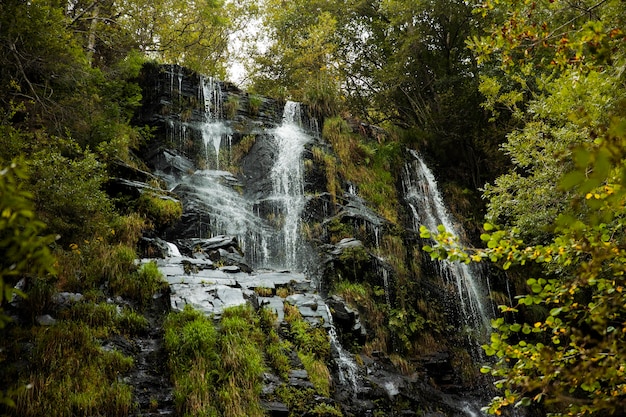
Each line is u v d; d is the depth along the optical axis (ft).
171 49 73.97
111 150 41.91
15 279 27.45
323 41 75.10
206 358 26.55
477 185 73.00
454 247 15.20
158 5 68.74
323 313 35.58
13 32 34.06
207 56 80.89
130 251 34.09
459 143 75.61
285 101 68.03
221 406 24.30
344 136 65.72
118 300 30.40
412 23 75.66
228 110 62.75
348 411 30.07
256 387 25.90
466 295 56.18
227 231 47.19
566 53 18.84
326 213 54.80
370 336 42.57
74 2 56.34
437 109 76.59
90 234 31.71
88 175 31.60
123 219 37.37
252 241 48.52
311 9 84.48
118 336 27.61
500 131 65.21
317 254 48.47
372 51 85.56
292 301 35.68
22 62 37.68
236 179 55.98
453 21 73.26
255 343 29.09
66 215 28.84
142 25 69.41
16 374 22.38
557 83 31.37
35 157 27.71
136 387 24.72
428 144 75.51
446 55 76.54
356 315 39.99
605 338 12.22
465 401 42.73
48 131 39.78
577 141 31.81
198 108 60.64
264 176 56.39
